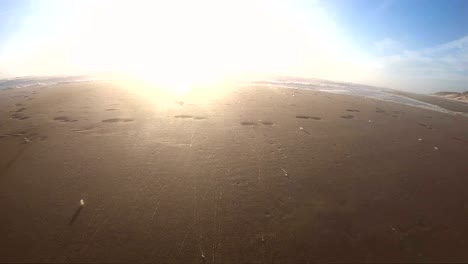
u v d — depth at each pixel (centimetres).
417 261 241
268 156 421
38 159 379
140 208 286
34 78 1384
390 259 241
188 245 243
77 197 299
